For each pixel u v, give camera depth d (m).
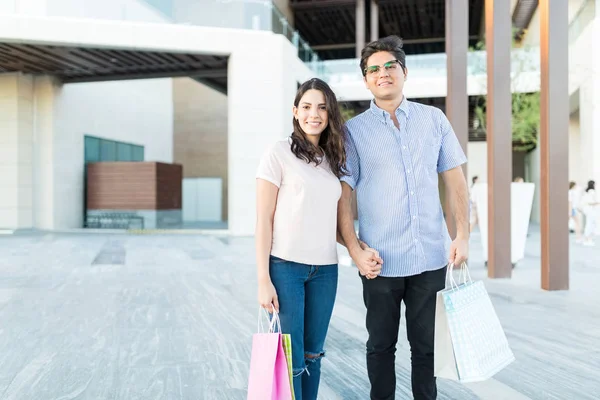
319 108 2.30
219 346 3.97
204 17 14.27
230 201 14.67
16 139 15.81
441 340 2.16
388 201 2.42
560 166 6.08
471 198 12.84
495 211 6.89
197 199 24.72
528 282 6.64
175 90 25.22
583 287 6.30
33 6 13.25
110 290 6.20
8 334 4.28
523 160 25.27
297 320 2.27
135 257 9.36
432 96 17.31
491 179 6.95
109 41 13.69
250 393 2.01
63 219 16.66
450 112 7.20
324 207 2.30
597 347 3.89
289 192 2.27
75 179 17.22
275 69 14.55
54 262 8.66
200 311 5.12
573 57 16.12
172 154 24.33
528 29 19.64
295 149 2.28
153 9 13.94
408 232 2.41
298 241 2.26
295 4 21.19
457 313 2.13
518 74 14.60
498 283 6.57
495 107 6.84
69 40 13.45
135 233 15.33
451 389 3.09
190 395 2.99
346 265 8.38
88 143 18.00
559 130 6.07
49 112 16.23
